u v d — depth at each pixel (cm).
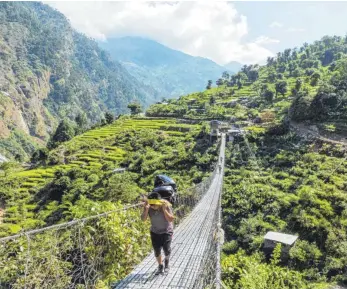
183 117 9462
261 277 1808
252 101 9919
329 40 17138
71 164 6881
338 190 3956
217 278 752
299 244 3083
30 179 6238
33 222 4169
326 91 6594
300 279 2262
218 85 15488
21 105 19912
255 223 3509
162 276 845
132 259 1023
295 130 6091
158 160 5766
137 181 5181
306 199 3747
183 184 4675
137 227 1154
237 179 4638
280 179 4597
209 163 5456
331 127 5741
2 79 19412
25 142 17912
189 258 1022
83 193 4566
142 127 8675
